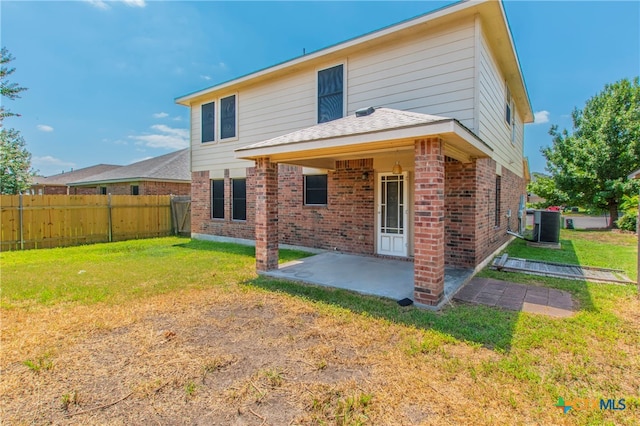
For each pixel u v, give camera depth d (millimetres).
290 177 10039
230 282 6273
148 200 14000
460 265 6852
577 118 19078
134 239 13367
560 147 18984
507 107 10125
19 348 3549
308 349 3512
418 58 7113
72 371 3090
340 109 8539
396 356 3344
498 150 8742
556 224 10695
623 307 4762
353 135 5086
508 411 2496
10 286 6027
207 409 2545
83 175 26641
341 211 8953
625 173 16703
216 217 12312
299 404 2600
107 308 4844
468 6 6117
